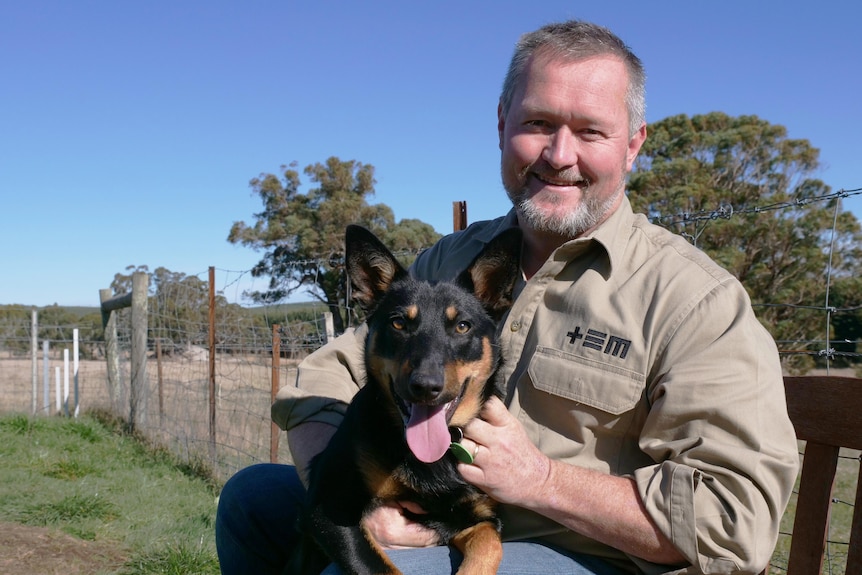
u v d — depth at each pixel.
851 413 2.56
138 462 8.88
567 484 2.42
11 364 15.84
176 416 9.90
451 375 2.73
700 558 2.25
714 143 26.70
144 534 5.92
